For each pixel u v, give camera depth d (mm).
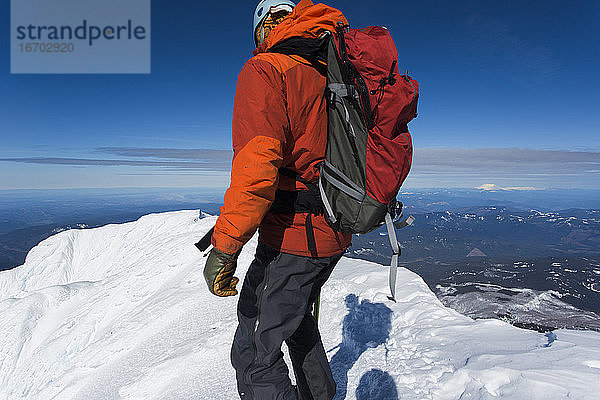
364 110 1480
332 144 1562
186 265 10047
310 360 2291
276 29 1627
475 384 2477
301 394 2371
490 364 2611
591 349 2594
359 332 3928
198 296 6871
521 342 2965
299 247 1700
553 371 2350
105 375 5578
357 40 1511
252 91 1422
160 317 6621
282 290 1785
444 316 3807
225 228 1371
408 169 1553
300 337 2271
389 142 1468
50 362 8945
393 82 1484
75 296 13516
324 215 1639
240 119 1441
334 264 1925
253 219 1364
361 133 1524
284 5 1906
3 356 11266
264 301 1819
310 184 1658
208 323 5770
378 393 2814
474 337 3193
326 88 1519
